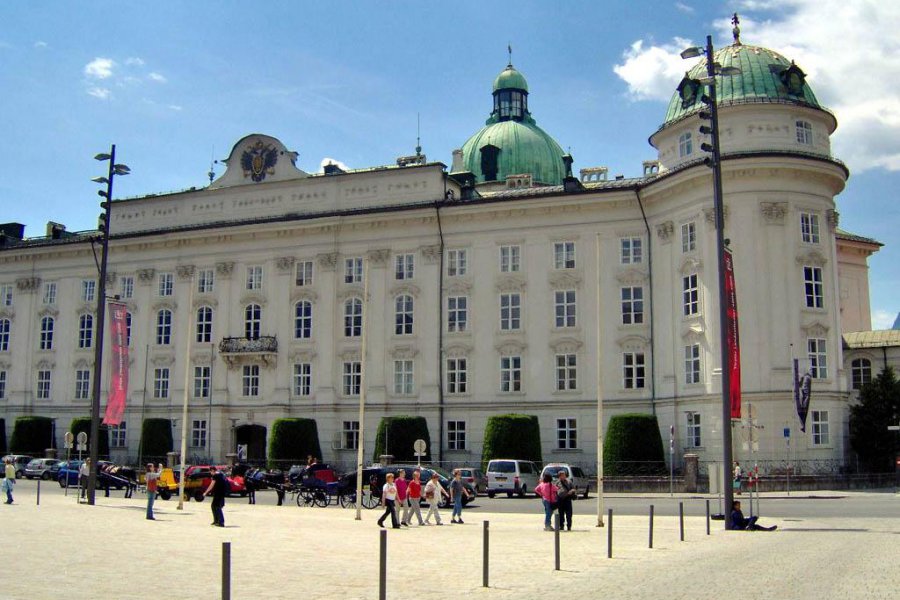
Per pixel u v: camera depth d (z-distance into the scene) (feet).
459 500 128.16
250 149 258.37
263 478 186.39
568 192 222.48
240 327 252.42
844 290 274.36
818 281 196.34
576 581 64.13
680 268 205.46
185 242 262.06
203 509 147.84
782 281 192.13
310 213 246.27
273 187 253.65
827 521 122.83
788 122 198.70
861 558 77.51
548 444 219.82
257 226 250.78
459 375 229.45
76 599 53.72
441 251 234.38
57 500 157.99
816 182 197.67
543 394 221.46
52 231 297.74
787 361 189.26
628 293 217.56
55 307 281.54
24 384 282.15
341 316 241.55
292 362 244.63
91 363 273.54
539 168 309.22
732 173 194.49
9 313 288.51
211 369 252.01
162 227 266.77
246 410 248.11
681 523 96.37
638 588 59.93
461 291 231.30
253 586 60.75
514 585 62.34
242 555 79.97
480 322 228.84
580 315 220.84
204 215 261.65
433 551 85.76
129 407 263.29
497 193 246.88
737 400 124.26
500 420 206.80
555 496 111.55
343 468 233.96
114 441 264.31
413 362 233.14
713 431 188.55
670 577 65.62
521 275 226.79
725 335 116.37
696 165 197.57
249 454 256.32
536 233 226.79
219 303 255.70
